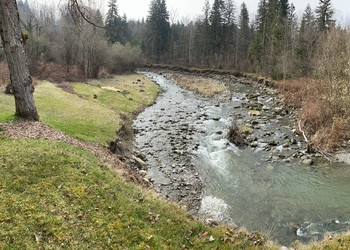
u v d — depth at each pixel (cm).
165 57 10631
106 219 934
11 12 1462
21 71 1595
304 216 1447
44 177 1062
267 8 7856
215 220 1377
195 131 2891
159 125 3078
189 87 5666
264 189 1739
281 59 5734
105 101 3644
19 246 748
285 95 4234
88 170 1192
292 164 2116
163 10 10819
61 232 826
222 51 9319
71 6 1553
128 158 2030
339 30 4925
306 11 8400
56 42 6341
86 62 5678
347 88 2616
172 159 2169
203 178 1869
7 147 1204
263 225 1370
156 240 897
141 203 1085
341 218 1419
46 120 2030
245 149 2412
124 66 7819
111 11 9638
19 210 870
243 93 5050
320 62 3706
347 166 2050
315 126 2697
